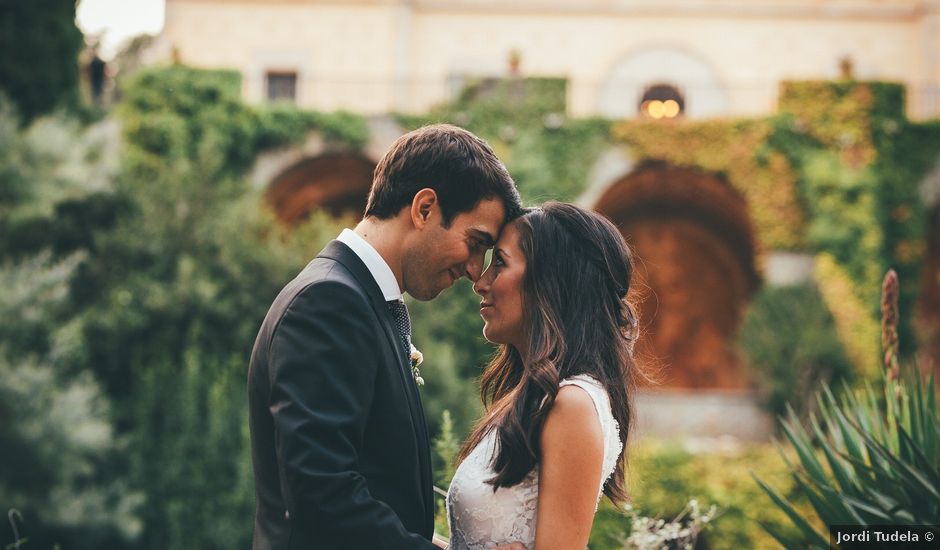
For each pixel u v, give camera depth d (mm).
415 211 2543
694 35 21203
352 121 18328
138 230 16266
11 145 15195
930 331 18062
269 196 19016
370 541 2154
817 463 3523
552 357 2570
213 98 17906
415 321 15133
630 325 2766
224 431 15070
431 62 21438
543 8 21375
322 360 2277
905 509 3236
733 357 21125
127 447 15062
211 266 16250
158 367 15500
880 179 17656
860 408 3846
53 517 13492
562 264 2643
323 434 2199
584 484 2455
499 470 2543
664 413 16031
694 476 14469
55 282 14305
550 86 18219
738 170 17891
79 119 17750
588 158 18062
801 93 17875
